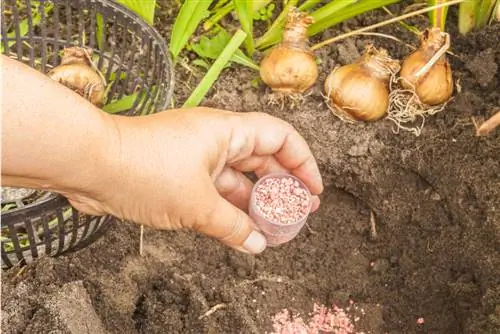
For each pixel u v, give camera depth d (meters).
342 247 0.78
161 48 0.73
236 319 0.73
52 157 0.55
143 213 0.61
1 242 0.69
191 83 0.80
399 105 0.77
